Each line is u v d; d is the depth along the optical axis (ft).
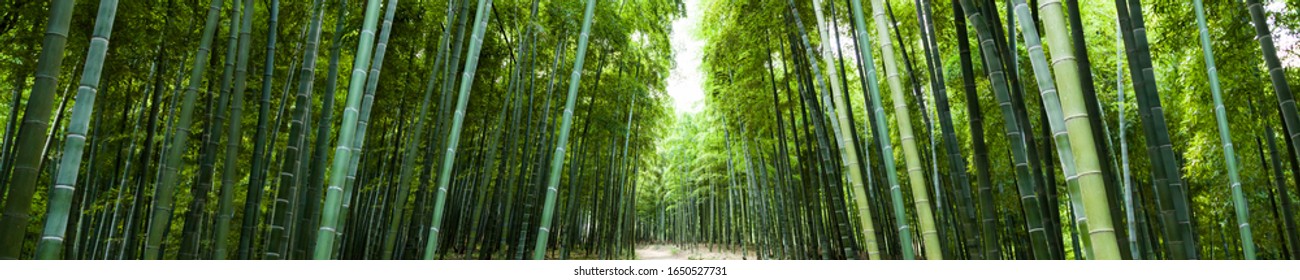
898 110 9.39
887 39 9.71
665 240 89.20
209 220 18.88
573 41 23.03
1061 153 6.56
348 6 15.39
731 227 49.88
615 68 28.60
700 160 50.90
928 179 21.34
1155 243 16.37
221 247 9.44
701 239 71.05
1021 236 19.66
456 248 29.68
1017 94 9.90
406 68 18.06
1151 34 18.25
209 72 13.70
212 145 11.26
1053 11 5.83
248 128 18.47
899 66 22.21
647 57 29.09
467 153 26.61
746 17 19.97
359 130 9.90
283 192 10.59
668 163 66.49
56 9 5.88
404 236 21.79
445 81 15.84
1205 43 10.84
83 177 18.33
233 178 9.91
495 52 21.66
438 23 17.20
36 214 20.44
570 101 9.92
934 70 12.80
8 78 14.40
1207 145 16.10
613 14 21.81
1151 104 8.72
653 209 89.04
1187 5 14.84
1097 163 5.50
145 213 19.34
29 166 5.46
